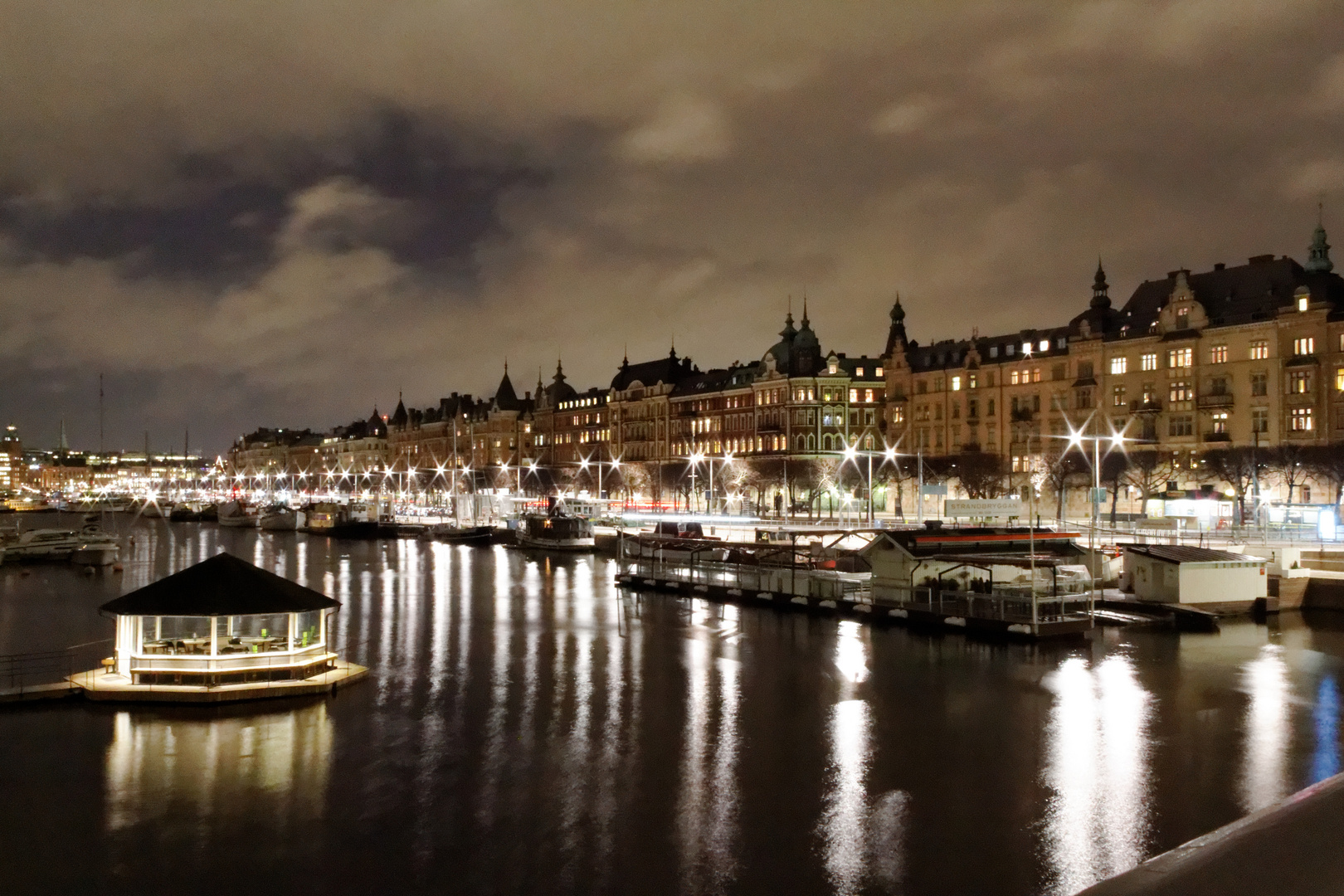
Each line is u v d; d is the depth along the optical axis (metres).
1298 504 89.69
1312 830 9.66
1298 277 105.38
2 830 26.80
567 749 33.88
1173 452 111.12
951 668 46.44
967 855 25.20
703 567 76.31
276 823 27.31
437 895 23.20
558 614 65.25
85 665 48.66
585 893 23.27
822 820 27.53
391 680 44.09
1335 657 48.62
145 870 24.45
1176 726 36.66
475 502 158.62
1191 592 60.28
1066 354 127.19
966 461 125.50
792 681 44.03
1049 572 63.91
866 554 65.00
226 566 41.59
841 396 158.12
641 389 196.38
